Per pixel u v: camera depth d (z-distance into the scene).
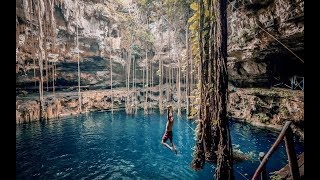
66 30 22.86
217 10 6.83
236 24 14.54
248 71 16.30
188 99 18.92
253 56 14.94
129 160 11.48
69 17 22.89
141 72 27.66
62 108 21.55
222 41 6.84
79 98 22.73
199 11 8.81
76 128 17.86
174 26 24.00
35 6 19.20
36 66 20.11
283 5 11.30
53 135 15.68
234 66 16.75
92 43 25.38
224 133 6.91
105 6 26.22
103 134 16.41
